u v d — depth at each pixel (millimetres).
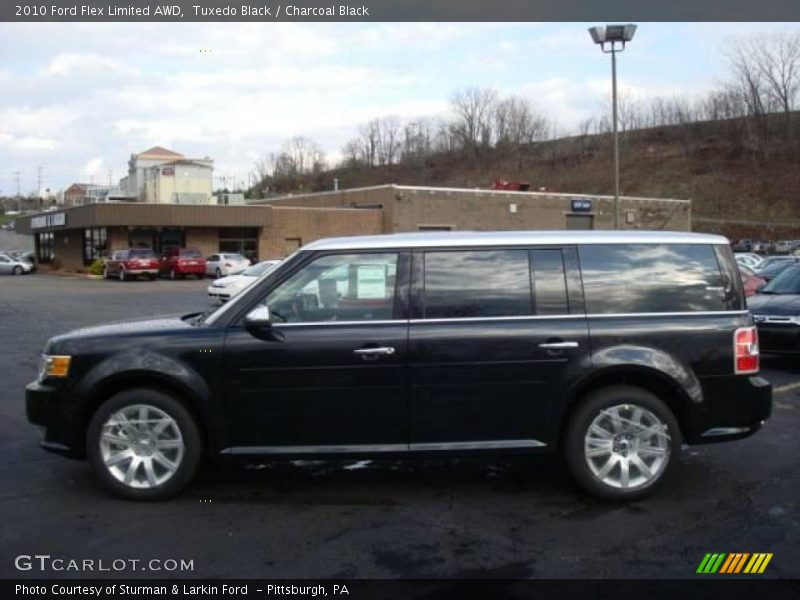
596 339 5016
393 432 5004
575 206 54094
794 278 11906
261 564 4086
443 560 4133
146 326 5281
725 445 6531
